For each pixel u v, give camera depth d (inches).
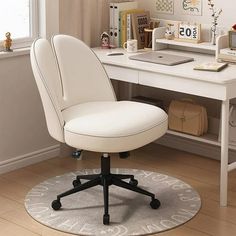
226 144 159.6
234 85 157.1
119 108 160.7
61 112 156.9
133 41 183.0
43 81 152.4
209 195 166.7
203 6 183.6
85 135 148.9
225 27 179.0
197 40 180.7
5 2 175.6
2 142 177.9
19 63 177.3
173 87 164.1
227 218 156.7
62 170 180.4
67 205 160.9
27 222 154.7
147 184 171.6
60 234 150.0
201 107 178.1
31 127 183.6
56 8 181.3
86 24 187.0
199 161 186.7
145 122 152.9
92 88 166.4
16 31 179.3
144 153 191.3
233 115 174.1
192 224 153.9
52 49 162.1
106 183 158.1
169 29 186.9
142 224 153.0
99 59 170.1
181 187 170.2
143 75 168.7
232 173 178.5
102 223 153.3
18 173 178.7
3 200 164.1
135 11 188.9
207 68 161.9
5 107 176.7
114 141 148.1
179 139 194.7
